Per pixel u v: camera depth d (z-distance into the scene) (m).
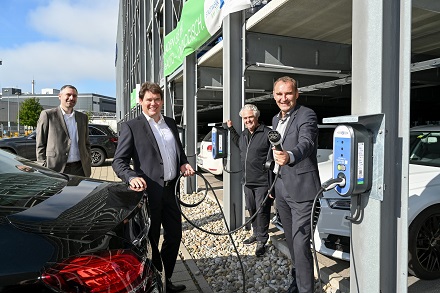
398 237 2.08
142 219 1.91
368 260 2.08
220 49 5.30
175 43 6.98
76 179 2.49
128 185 2.48
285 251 3.80
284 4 3.65
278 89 2.57
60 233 1.46
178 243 2.98
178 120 12.72
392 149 2.07
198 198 6.63
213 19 4.56
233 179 4.58
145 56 12.19
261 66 4.69
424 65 5.08
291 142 2.51
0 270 1.26
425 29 4.55
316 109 15.96
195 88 6.89
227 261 3.76
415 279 3.19
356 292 2.20
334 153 1.98
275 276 3.33
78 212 1.72
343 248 3.18
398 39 2.03
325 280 3.17
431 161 3.94
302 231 2.47
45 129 3.88
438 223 3.14
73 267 1.33
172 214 2.94
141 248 1.68
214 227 4.86
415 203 3.05
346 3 3.65
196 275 3.41
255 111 3.71
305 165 2.47
